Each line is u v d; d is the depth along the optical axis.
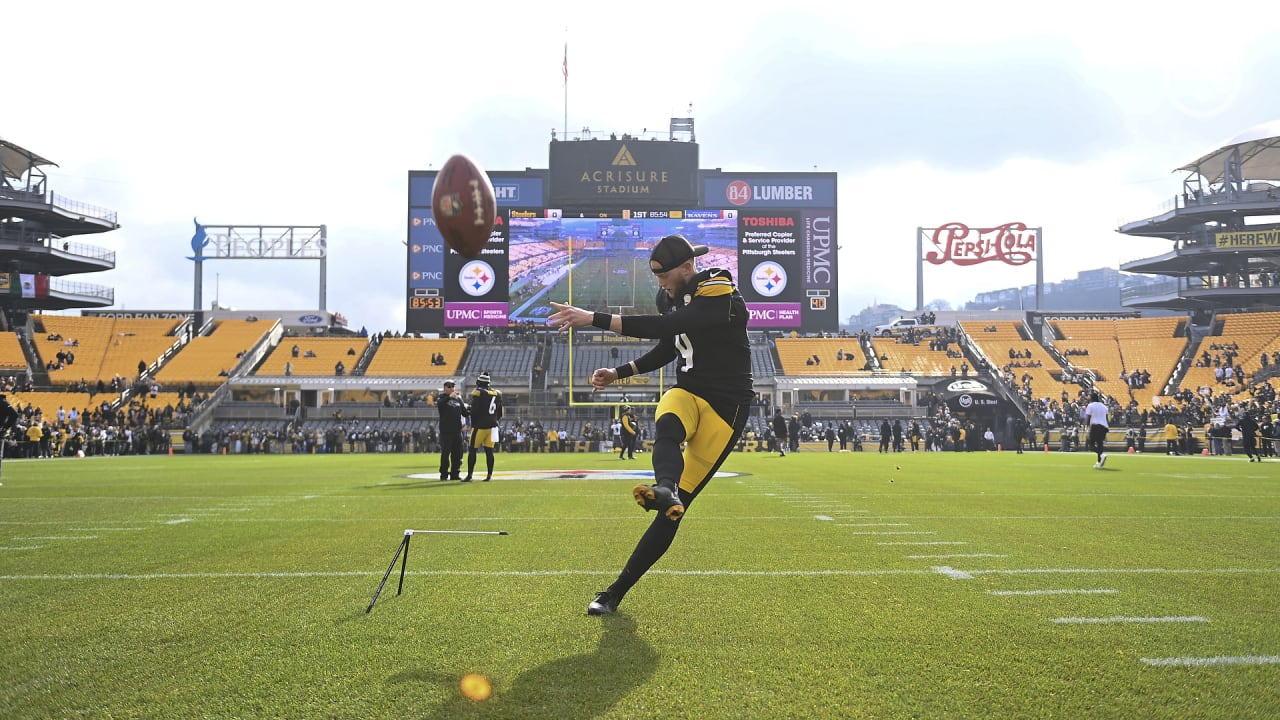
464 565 4.81
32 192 49.97
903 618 3.51
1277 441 25.39
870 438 38.22
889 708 2.46
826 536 6.07
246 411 40.34
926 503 8.78
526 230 40.00
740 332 3.78
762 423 41.19
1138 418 36.78
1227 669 2.83
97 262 53.62
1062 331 47.97
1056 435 36.62
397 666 2.86
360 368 44.34
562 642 3.15
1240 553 5.25
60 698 2.58
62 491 11.20
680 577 4.43
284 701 2.54
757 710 2.45
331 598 3.94
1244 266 50.56
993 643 3.13
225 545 5.70
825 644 3.12
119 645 3.14
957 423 37.88
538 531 6.38
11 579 4.45
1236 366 41.22
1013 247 50.72
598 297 39.94
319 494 10.33
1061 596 3.95
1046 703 2.51
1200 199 49.47
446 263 39.88
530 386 42.44
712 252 40.06
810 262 40.25
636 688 2.63
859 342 47.19
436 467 19.56
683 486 3.72
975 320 49.94
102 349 46.16
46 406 39.94
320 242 50.06
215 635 3.27
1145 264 52.50
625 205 40.41
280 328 49.28
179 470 18.28
